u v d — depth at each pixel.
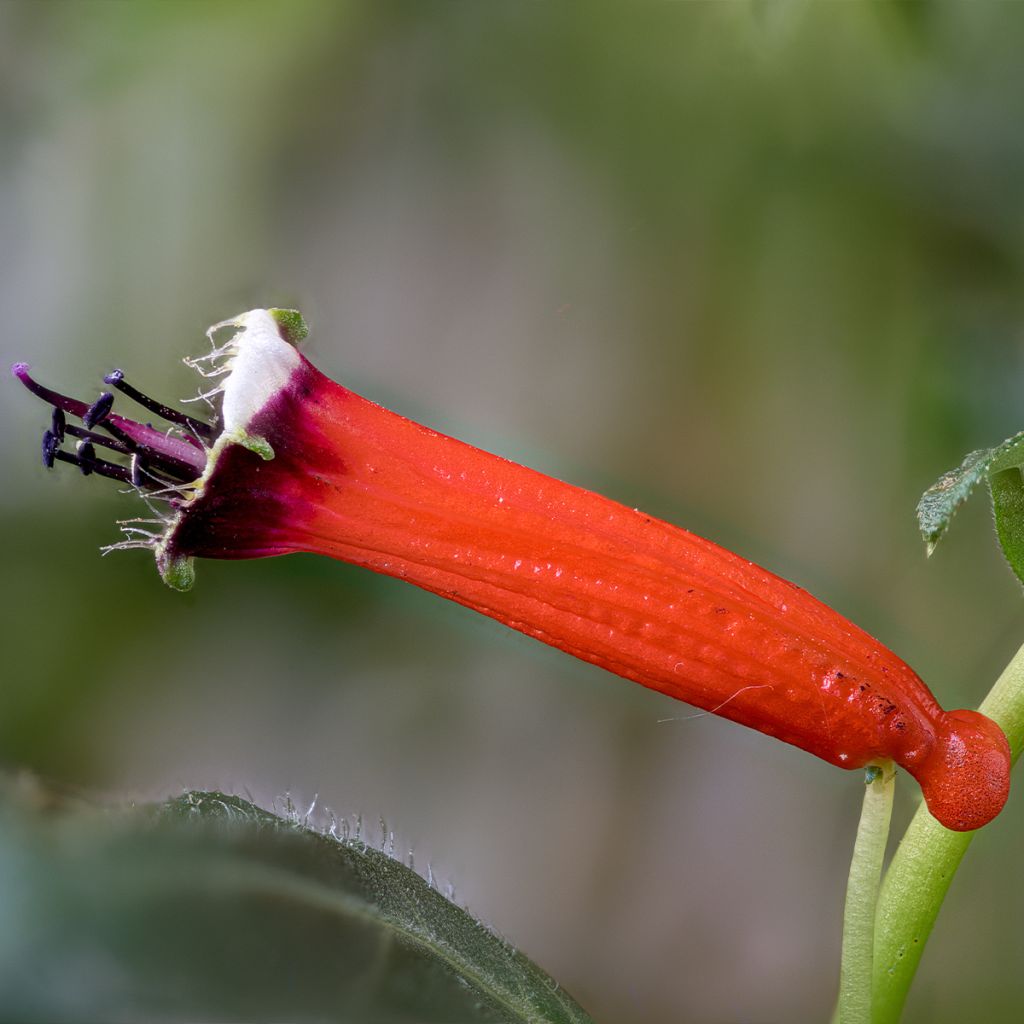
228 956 0.10
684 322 0.17
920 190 0.14
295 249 0.17
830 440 0.17
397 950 0.11
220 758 0.17
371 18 0.16
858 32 0.14
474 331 0.18
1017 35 0.14
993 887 0.16
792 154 0.15
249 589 0.16
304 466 0.11
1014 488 0.11
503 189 0.17
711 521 0.17
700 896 0.18
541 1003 0.11
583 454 0.17
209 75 0.16
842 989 0.11
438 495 0.11
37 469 0.15
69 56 0.16
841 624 0.11
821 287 0.15
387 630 0.17
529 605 0.11
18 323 0.16
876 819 0.11
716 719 0.18
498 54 0.16
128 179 0.17
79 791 0.10
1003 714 0.11
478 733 0.18
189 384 0.16
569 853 0.18
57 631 0.16
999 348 0.14
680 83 0.15
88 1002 0.10
